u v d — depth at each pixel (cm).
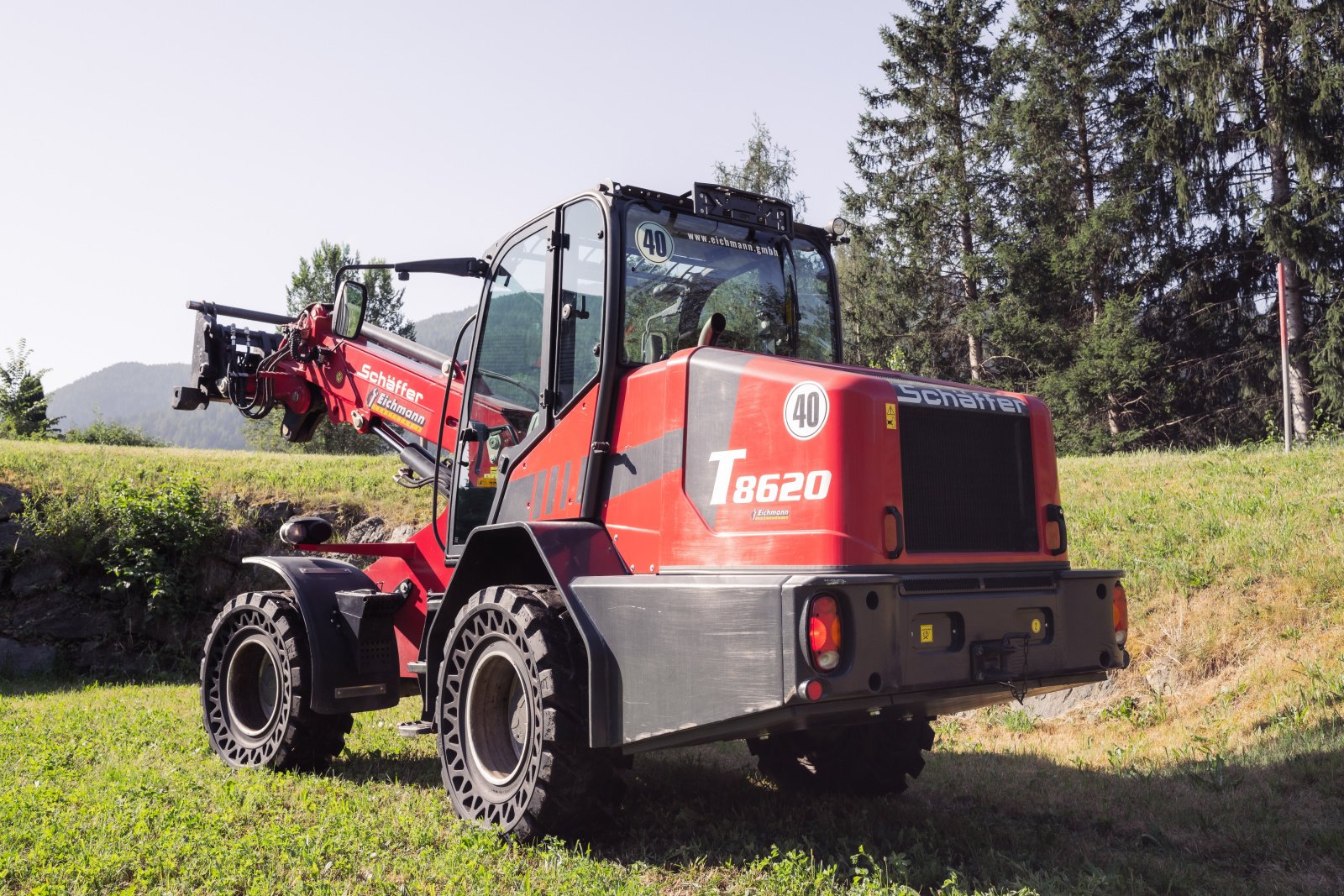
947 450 437
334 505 1437
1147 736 675
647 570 460
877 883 387
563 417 513
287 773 614
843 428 401
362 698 625
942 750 696
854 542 396
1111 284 3078
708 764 675
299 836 453
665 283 516
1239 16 2641
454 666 517
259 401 802
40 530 1271
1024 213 3222
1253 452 1335
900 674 387
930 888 405
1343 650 678
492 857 434
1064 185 3225
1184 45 2678
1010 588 435
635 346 500
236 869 408
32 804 497
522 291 562
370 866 418
